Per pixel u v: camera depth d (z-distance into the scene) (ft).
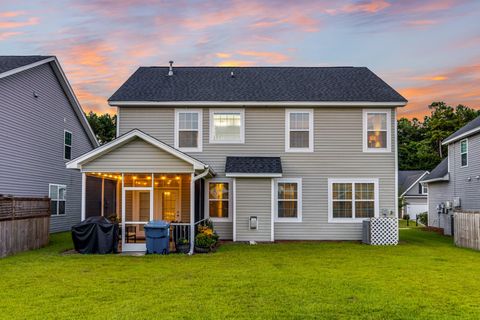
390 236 52.44
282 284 28.27
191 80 62.18
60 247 48.91
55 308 22.36
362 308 22.58
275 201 56.08
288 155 56.65
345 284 28.43
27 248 45.73
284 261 38.22
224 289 26.71
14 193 55.83
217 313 21.48
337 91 58.23
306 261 38.27
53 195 67.62
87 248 43.37
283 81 62.03
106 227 43.60
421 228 89.71
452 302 23.95
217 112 56.95
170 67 64.64
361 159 56.49
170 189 57.67
